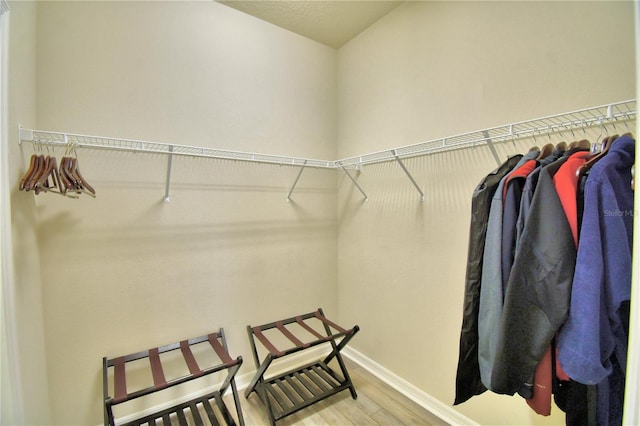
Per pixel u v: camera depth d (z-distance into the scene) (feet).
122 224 5.18
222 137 6.23
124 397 4.12
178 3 5.72
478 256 3.28
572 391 2.85
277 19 6.78
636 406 1.49
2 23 3.29
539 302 2.54
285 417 5.49
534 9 4.22
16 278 3.62
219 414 5.57
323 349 7.86
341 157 7.99
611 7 3.57
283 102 7.13
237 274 6.47
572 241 2.47
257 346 6.78
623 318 2.36
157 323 5.55
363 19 6.79
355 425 5.35
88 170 4.88
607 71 3.60
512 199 2.94
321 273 7.82
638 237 1.53
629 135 2.80
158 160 5.51
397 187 6.39
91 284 4.93
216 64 6.16
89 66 4.88
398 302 6.40
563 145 3.29
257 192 6.72
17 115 3.76
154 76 5.47
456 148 4.83
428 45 5.72
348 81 7.73
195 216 5.92
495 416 4.76
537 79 4.20
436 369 5.64
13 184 3.62
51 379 4.62
